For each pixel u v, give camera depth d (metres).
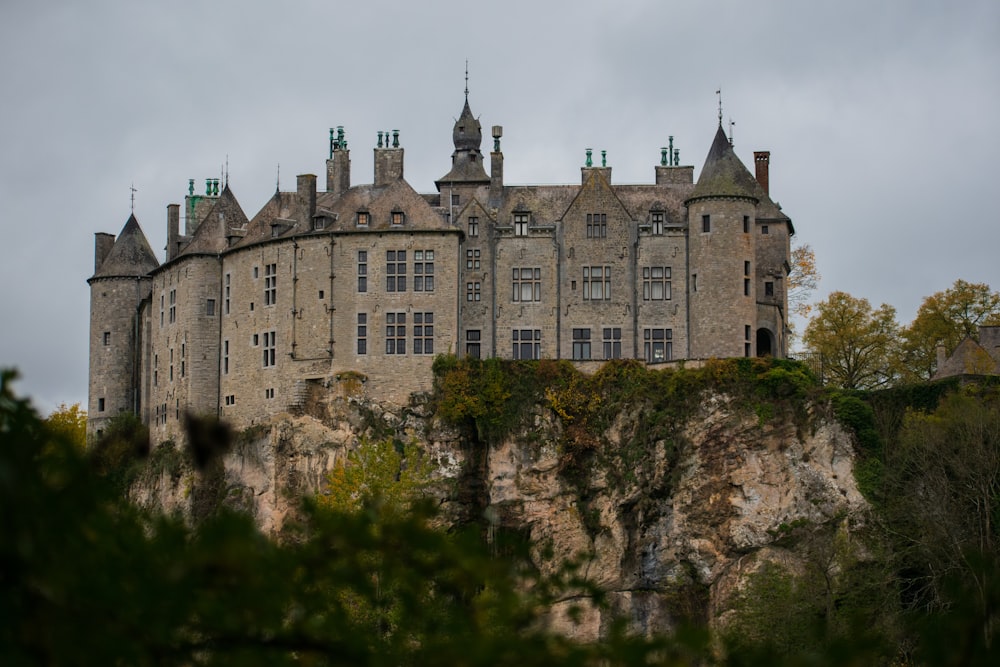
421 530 18.84
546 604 20.39
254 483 95.50
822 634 22.59
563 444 92.38
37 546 15.58
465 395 93.25
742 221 96.75
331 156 113.50
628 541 90.75
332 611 18.69
